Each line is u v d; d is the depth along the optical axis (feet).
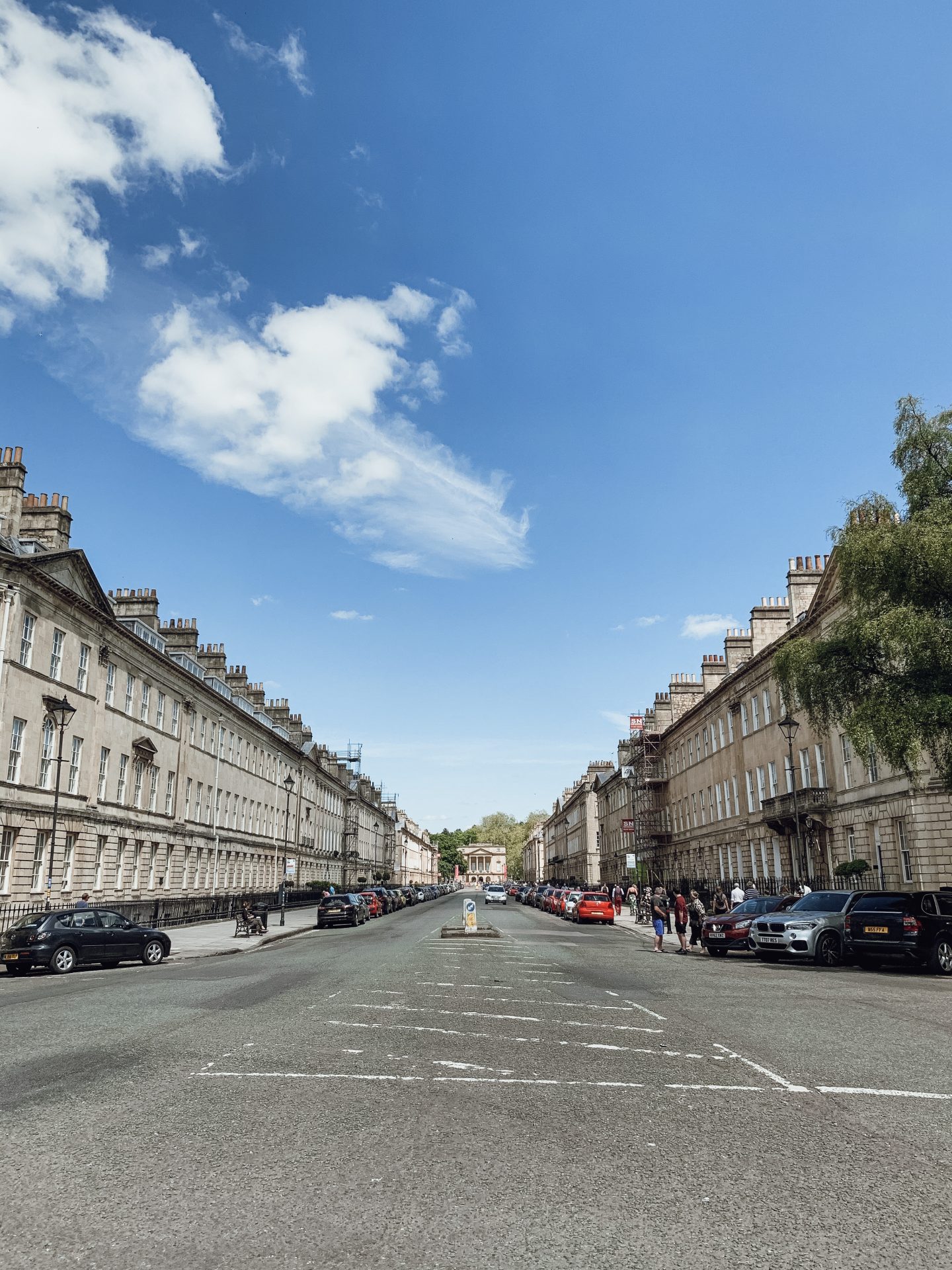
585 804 356.38
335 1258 14.67
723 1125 22.45
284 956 79.25
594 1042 34.09
